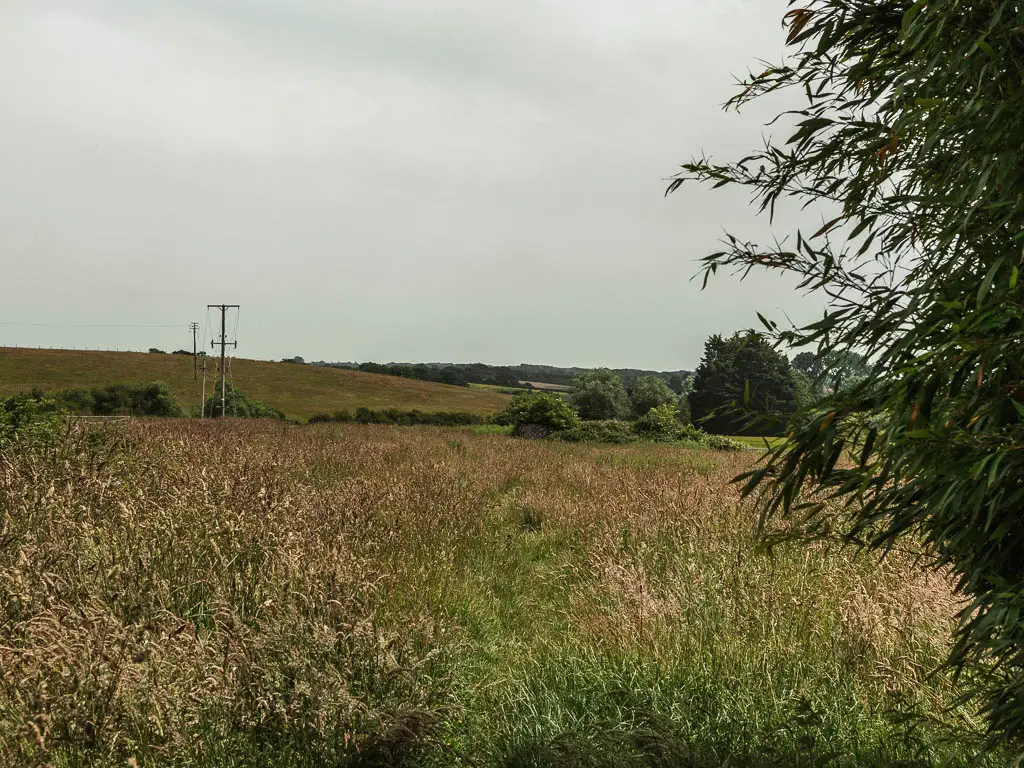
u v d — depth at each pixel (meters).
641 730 3.07
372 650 3.69
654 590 5.29
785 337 1.94
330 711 3.17
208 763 2.97
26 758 2.70
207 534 5.07
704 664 4.02
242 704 3.17
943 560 2.11
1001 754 2.58
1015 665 1.86
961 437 1.57
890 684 3.63
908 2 1.95
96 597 3.76
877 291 1.90
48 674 3.02
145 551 4.61
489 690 4.23
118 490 5.96
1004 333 1.68
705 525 6.88
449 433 29.73
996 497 1.70
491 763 3.33
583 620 5.14
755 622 4.60
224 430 20.19
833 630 4.39
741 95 2.29
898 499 1.96
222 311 56.56
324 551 5.11
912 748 2.98
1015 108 1.68
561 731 3.44
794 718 3.21
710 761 2.99
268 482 7.04
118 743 2.89
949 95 1.88
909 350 1.80
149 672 3.10
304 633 3.68
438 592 5.66
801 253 2.00
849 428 1.92
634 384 75.00
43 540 4.73
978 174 1.79
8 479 5.80
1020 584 1.75
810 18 2.10
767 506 2.07
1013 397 1.67
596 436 29.81
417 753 3.21
